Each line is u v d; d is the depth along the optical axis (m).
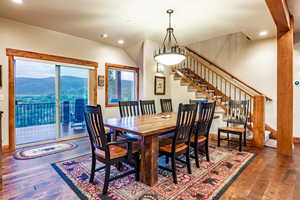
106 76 5.10
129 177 2.43
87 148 3.74
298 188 2.16
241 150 3.54
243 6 2.97
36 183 2.26
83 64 4.59
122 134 3.02
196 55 5.95
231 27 3.91
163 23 3.71
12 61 3.53
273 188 2.16
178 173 2.55
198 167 2.74
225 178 2.40
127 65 5.61
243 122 3.90
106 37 4.58
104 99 5.07
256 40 4.79
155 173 2.25
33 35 3.80
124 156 2.16
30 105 4.16
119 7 3.03
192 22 3.67
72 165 2.82
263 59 4.68
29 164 2.85
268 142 4.12
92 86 4.87
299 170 2.66
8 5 2.94
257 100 3.80
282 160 3.05
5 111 3.47
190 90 5.13
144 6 3.00
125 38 4.70
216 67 5.46
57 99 4.32
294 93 4.26
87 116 2.17
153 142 2.21
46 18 3.45
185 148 2.52
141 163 2.28
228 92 5.25
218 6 2.98
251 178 2.41
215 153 3.40
